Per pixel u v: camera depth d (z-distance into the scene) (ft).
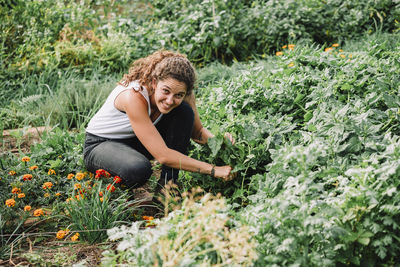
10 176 9.98
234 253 6.04
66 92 15.64
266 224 6.59
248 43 19.71
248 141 9.20
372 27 18.98
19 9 18.84
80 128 13.23
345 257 6.49
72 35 19.24
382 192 6.56
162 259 6.19
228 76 16.38
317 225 6.57
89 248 8.13
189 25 19.08
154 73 8.18
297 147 7.49
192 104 9.43
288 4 19.17
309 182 6.44
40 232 8.64
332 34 19.26
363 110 9.39
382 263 6.64
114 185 9.30
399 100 9.37
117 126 9.09
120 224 8.72
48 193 9.32
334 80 10.66
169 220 6.94
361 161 7.86
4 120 14.25
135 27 20.04
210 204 6.29
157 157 8.66
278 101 11.10
